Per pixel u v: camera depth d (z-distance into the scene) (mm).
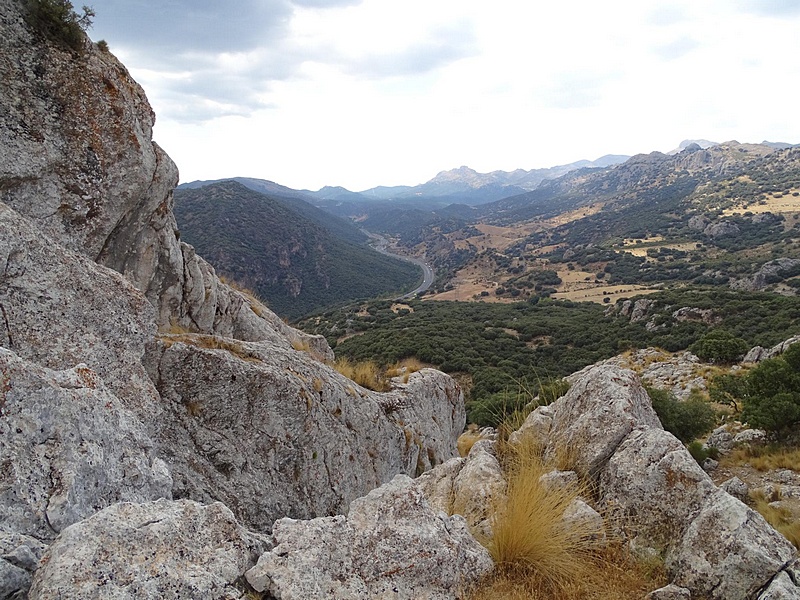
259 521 6750
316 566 3523
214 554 3316
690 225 187125
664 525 5363
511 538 4969
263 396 7145
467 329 72812
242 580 3303
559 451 7246
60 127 7277
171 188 9805
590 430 6910
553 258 183625
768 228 154250
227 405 6840
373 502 4512
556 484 6254
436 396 14703
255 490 6797
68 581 2643
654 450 5957
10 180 6734
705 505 5055
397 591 3783
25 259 5215
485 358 52406
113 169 7770
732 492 11586
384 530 4160
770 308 55031
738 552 4398
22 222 5488
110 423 4348
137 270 9086
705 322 58844
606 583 4793
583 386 8109
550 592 4719
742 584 4289
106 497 3922
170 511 3436
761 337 43375
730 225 162625
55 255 5586
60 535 2969
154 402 5738
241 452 6828
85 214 7559
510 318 89750
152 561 3002
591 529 5469
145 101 8797
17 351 4797
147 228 9234
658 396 18312
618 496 5871
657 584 4805
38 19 7188
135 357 5926
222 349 7426
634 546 5277
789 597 3861
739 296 64500
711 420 18344
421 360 50094
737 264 117125
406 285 189750
